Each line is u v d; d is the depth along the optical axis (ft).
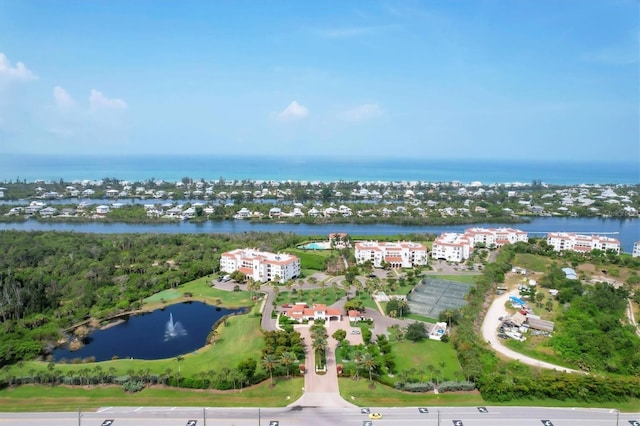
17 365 495.41
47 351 547.49
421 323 580.30
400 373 473.67
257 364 493.36
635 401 422.82
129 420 389.80
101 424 383.24
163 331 613.93
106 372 465.47
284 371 473.67
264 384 452.76
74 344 559.38
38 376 454.40
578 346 523.29
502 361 501.15
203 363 500.74
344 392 439.22
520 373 469.98
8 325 588.09
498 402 422.41
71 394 433.07
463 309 630.74
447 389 442.09
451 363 501.15
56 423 385.70
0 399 424.87
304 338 564.71
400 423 387.14
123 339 588.09
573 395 426.51
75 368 483.92
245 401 423.23
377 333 586.04
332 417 395.75
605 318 583.99
